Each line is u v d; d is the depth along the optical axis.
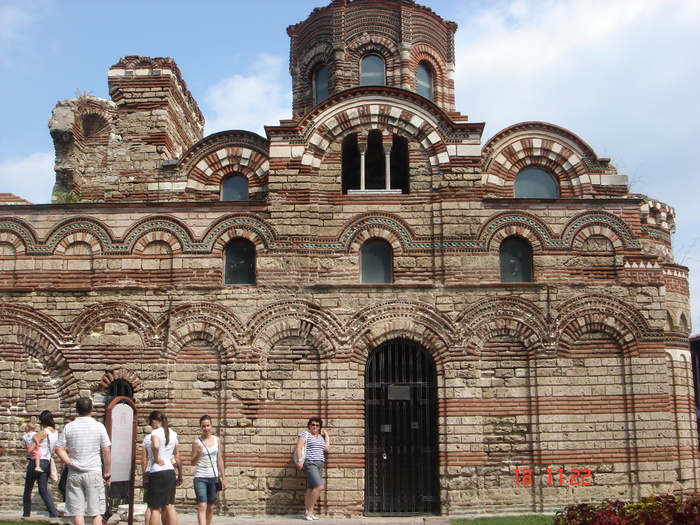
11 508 19.73
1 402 20.28
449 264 20.50
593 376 19.98
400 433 19.86
